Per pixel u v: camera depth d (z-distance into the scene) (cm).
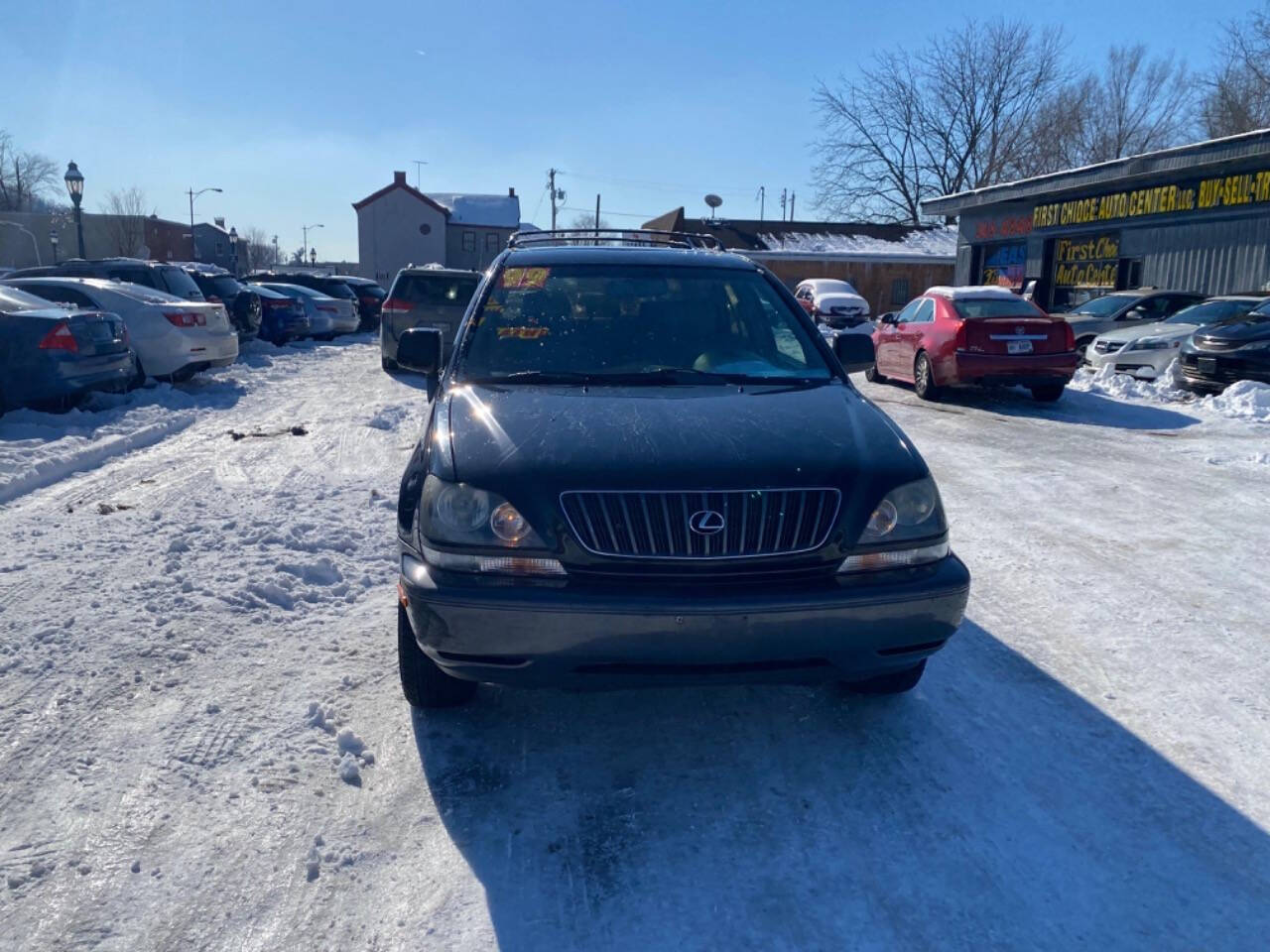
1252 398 1177
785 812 324
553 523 312
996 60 4675
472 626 310
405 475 373
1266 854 304
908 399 1321
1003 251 2866
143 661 425
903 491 332
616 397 382
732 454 328
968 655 452
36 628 455
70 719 373
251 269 8838
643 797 332
